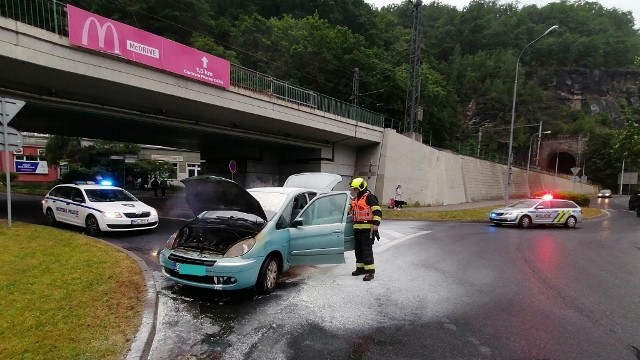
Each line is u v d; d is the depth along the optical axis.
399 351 3.70
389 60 42.34
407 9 76.19
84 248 7.39
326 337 3.99
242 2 45.22
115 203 10.15
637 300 5.48
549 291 5.91
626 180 53.94
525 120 83.94
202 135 21.53
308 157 26.14
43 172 33.97
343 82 35.91
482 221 18.08
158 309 4.69
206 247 5.18
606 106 93.50
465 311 4.91
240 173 25.70
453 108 52.75
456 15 98.31
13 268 5.81
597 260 8.52
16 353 3.25
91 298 4.69
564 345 3.91
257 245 5.13
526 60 99.75
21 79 12.53
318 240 6.16
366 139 25.56
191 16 35.50
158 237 9.62
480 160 39.03
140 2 32.59
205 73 15.76
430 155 30.30
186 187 5.79
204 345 3.75
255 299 5.16
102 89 13.79
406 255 8.65
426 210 21.38
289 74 34.12
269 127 21.20
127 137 23.34
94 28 12.12
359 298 5.34
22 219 12.17
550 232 14.38
